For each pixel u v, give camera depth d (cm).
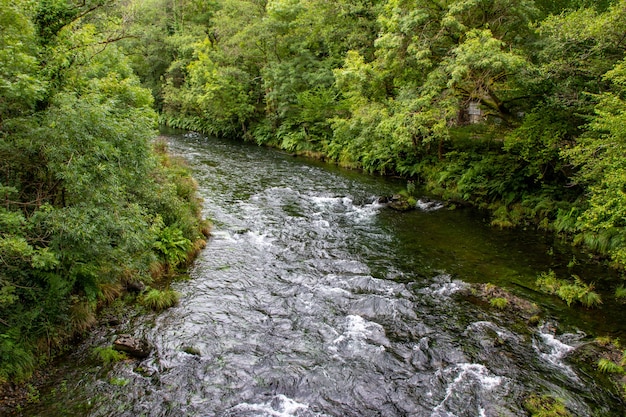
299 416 733
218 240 1565
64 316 866
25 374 768
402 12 2103
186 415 725
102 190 838
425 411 757
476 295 1192
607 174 1123
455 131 2672
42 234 771
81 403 736
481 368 880
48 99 894
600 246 1491
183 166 2222
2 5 798
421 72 2123
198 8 5794
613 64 1361
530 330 1028
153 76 5806
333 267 1357
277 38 3866
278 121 4041
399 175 2752
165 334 958
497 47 1653
